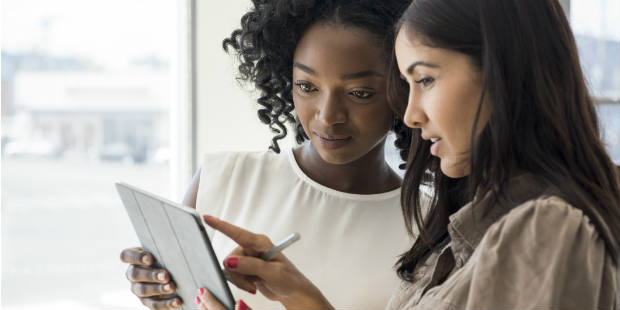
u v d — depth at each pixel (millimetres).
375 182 1184
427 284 833
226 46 1290
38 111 7727
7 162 7031
